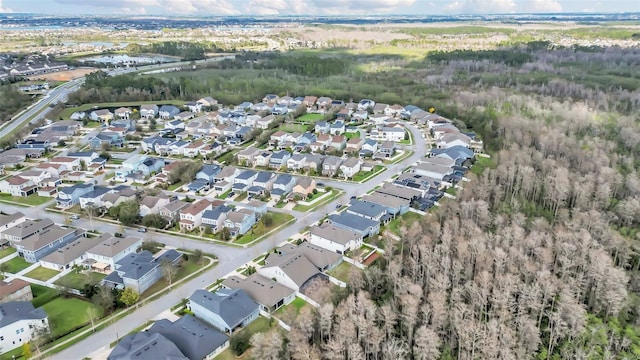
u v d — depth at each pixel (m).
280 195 141.62
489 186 136.88
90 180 158.25
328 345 76.06
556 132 177.38
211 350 77.69
